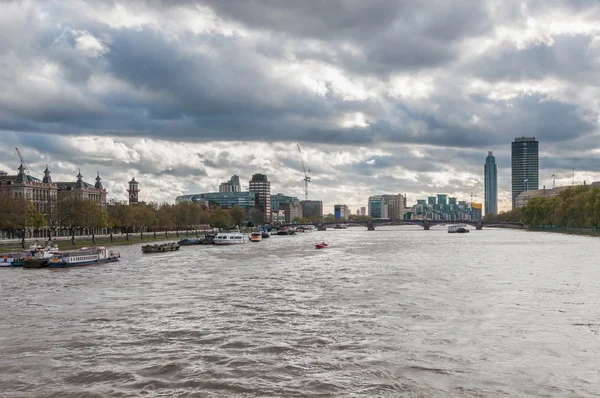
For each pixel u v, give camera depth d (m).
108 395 47.66
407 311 78.94
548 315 75.75
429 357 56.53
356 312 78.62
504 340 62.56
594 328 68.19
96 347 61.72
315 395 47.03
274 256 189.50
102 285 110.81
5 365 55.75
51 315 79.19
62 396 47.66
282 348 60.06
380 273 127.31
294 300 89.31
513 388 48.12
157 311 81.25
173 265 155.38
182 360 56.44
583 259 162.12
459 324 70.44
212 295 95.50
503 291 96.81
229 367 54.19
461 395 46.69
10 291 103.25
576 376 51.00
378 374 51.69
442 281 111.06
